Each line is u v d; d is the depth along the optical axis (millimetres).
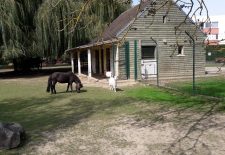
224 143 7930
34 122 10586
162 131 9117
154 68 23703
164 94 15656
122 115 11266
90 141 8391
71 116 11352
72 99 15016
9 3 27062
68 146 8039
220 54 24609
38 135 9039
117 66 22672
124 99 14555
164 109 12086
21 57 29719
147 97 14883
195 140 8219
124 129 9438
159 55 23844
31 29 29438
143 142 8188
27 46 28781
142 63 23359
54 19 28031
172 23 23828
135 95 15609
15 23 27562
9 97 16578
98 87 19391
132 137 8633
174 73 24328
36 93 17641
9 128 8086
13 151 7742
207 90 16531
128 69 22875
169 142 8125
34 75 32312
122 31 22484
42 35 28797
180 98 14359
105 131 9281
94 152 7566
